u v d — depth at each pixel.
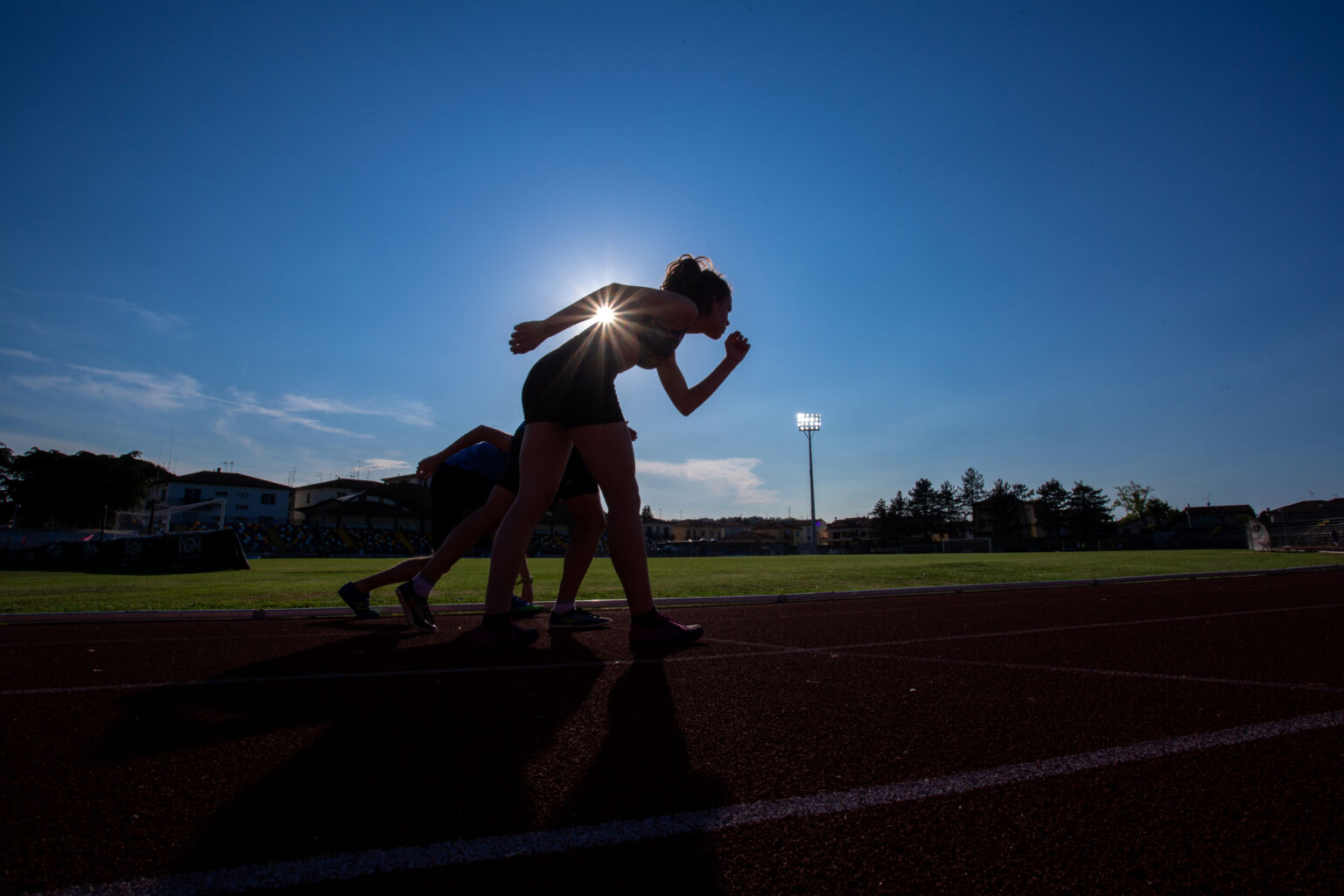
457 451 5.13
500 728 1.87
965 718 1.98
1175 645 3.39
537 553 51.84
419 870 1.05
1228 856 1.11
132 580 10.71
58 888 0.98
